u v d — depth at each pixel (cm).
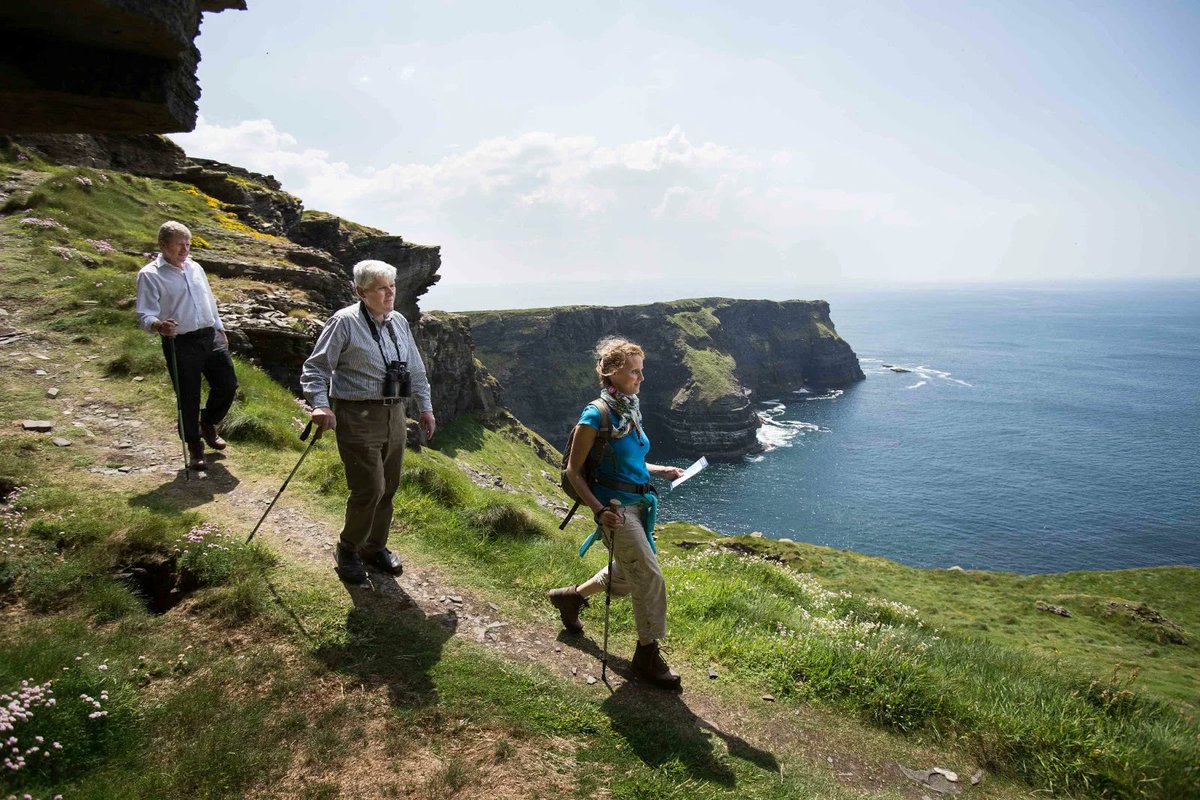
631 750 454
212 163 4084
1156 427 17825
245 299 1648
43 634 462
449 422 8700
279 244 2544
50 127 415
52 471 716
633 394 538
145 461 796
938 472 14188
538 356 19275
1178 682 2716
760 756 482
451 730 438
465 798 382
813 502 12406
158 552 580
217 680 448
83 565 542
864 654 631
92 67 361
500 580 696
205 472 792
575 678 534
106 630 489
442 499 863
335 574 604
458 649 528
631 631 646
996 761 534
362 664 489
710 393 18412
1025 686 654
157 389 1008
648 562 525
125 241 1769
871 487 13250
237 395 1044
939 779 505
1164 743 568
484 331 18725
